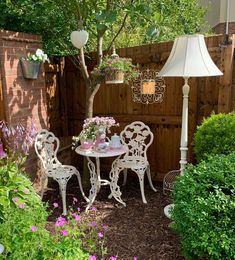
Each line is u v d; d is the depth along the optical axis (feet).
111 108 12.80
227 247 5.56
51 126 12.99
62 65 13.38
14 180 6.54
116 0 9.93
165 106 11.66
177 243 7.92
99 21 9.32
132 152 11.71
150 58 11.46
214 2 22.29
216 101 10.64
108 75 10.28
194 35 8.02
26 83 10.55
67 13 10.93
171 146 11.90
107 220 9.25
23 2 10.74
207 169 6.80
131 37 14.15
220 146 8.66
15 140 8.44
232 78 10.25
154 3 10.73
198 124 11.16
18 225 5.39
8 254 4.94
